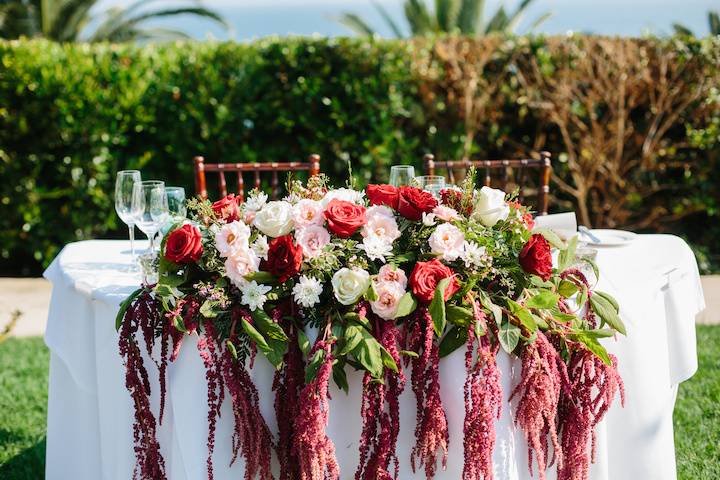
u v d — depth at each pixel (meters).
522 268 1.93
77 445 2.57
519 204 2.08
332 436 1.98
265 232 1.95
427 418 1.88
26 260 6.46
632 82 6.12
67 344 2.37
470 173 2.08
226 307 1.91
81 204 5.93
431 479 1.96
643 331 2.22
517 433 2.02
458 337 1.90
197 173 3.52
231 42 6.11
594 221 6.60
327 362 1.81
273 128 6.03
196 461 1.95
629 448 2.27
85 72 5.73
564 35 6.24
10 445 3.40
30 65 5.65
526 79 6.21
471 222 1.98
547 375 1.88
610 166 6.34
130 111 5.86
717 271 6.29
